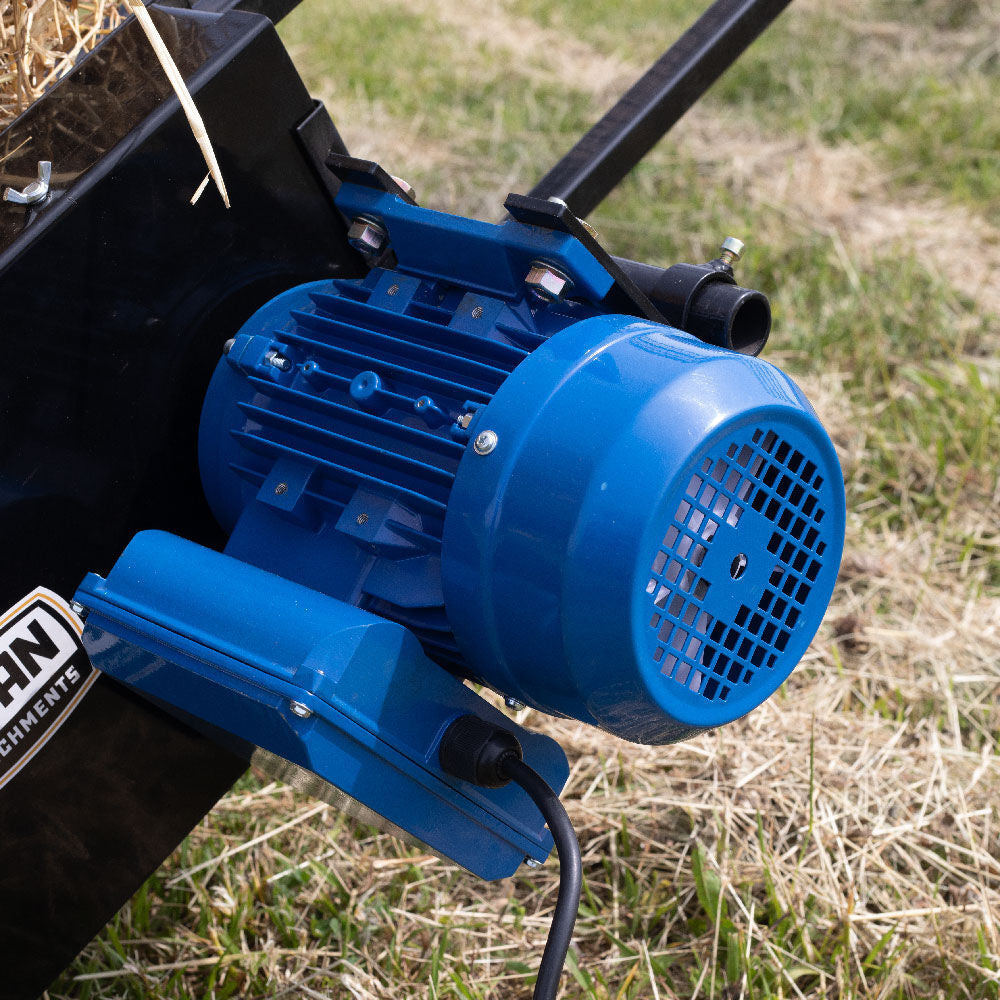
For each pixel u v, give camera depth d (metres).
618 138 1.71
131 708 1.39
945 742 2.01
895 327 2.96
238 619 1.14
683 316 1.35
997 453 2.58
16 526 1.28
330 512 1.29
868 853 1.78
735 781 1.90
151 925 1.73
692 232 3.42
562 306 1.31
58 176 1.26
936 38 4.45
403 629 1.14
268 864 1.80
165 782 1.46
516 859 1.34
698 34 1.80
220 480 1.39
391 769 1.15
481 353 1.25
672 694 1.12
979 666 2.14
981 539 2.41
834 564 1.27
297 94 1.42
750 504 1.14
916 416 2.64
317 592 1.17
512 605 1.09
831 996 1.60
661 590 1.10
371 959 1.67
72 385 1.29
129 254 1.31
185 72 1.34
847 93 4.13
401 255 1.35
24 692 1.30
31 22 1.58
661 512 1.04
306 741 1.07
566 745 2.00
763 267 3.20
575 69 4.52
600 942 1.69
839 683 2.11
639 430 1.06
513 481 1.09
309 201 1.48
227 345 1.35
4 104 1.60
